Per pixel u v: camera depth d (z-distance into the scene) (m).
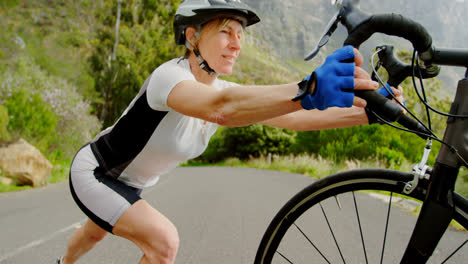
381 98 0.91
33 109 9.93
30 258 2.97
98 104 27.52
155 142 1.43
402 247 3.05
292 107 0.94
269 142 24.41
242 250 3.24
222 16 1.34
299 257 2.83
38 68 12.70
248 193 6.99
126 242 3.42
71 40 27.47
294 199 1.42
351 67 0.89
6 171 7.11
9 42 23.92
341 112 1.51
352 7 0.97
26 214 4.63
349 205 4.90
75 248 1.83
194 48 1.41
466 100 1.05
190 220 4.44
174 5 28.77
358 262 2.69
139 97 1.39
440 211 1.09
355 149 10.52
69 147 11.60
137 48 28.33
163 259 1.35
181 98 1.12
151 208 1.45
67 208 5.04
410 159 9.24
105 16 28.84
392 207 4.78
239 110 0.98
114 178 1.57
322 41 1.01
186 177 11.14
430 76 1.20
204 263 2.90
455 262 2.55
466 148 1.04
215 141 28.78
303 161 15.16
